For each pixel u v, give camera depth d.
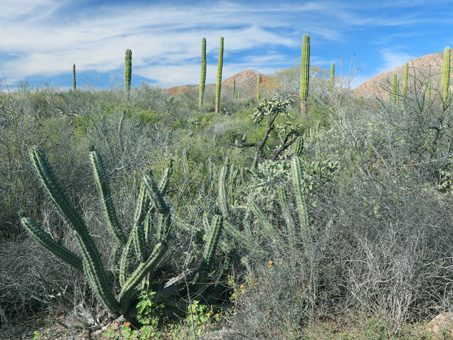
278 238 3.48
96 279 2.83
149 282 3.29
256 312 2.84
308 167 4.16
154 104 17.52
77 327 3.09
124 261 3.13
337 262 3.15
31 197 4.48
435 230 3.23
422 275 2.86
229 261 3.61
